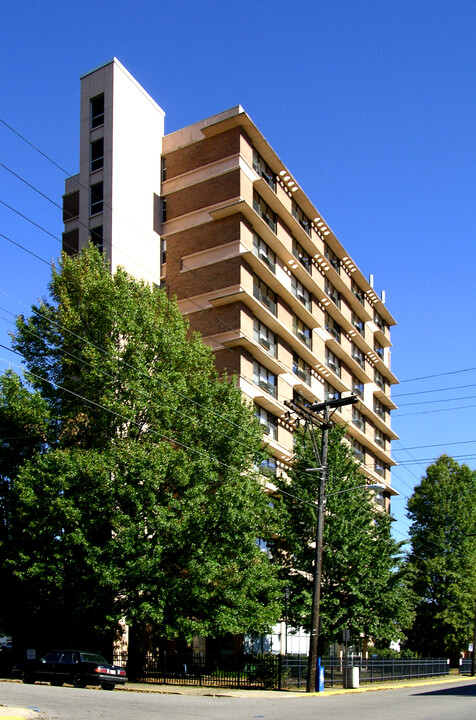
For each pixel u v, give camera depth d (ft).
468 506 185.47
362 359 204.23
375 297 210.79
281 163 153.89
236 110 146.92
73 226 144.77
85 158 146.41
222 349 134.92
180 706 61.62
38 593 91.91
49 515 84.89
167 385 93.81
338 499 116.67
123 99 147.64
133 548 83.56
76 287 101.24
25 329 100.63
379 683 125.29
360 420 200.54
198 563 86.84
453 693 98.43
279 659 97.35
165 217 150.41
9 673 102.83
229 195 141.59
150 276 145.38
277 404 142.00
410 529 187.83
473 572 177.27
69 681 80.48
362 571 112.37
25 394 93.76
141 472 85.25
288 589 115.03
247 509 92.02
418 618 180.96
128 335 97.09
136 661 98.43
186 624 85.76
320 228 175.32
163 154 154.61
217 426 97.14
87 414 95.50
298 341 153.58
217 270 139.03
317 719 53.01
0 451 97.09
